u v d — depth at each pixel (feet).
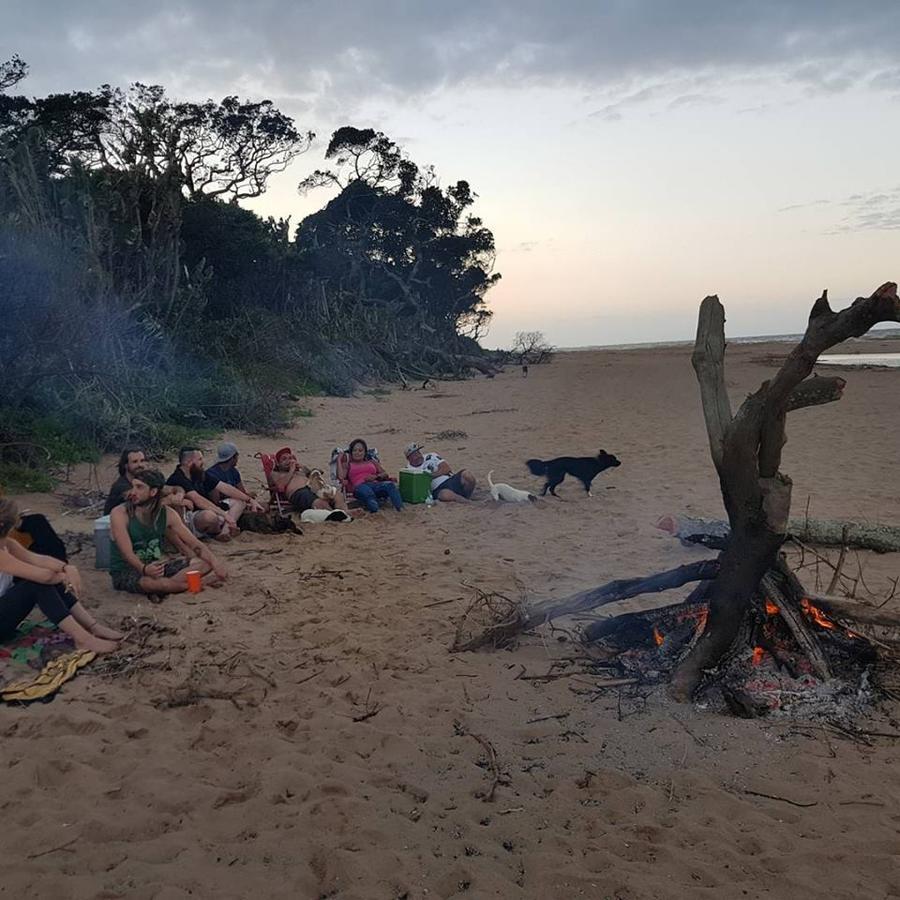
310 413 63.52
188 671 15.66
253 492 33.35
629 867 10.27
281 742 13.20
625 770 12.55
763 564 14.38
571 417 63.87
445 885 9.89
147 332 50.67
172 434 42.80
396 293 153.07
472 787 12.09
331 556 24.23
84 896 9.46
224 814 11.26
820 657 14.99
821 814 11.34
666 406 72.02
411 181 157.69
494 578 22.20
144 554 19.98
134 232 54.65
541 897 9.73
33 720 13.57
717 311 14.73
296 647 17.10
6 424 33.35
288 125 116.98
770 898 9.66
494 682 15.64
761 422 13.43
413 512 30.30
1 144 47.37
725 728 13.69
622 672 15.79
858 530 25.26
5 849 10.30
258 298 97.35
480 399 82.74
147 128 59.36
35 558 16.72
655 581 16.15
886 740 13.32
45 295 35.27
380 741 13.37
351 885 9.89
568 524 28.53
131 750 12.80
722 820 11.22
